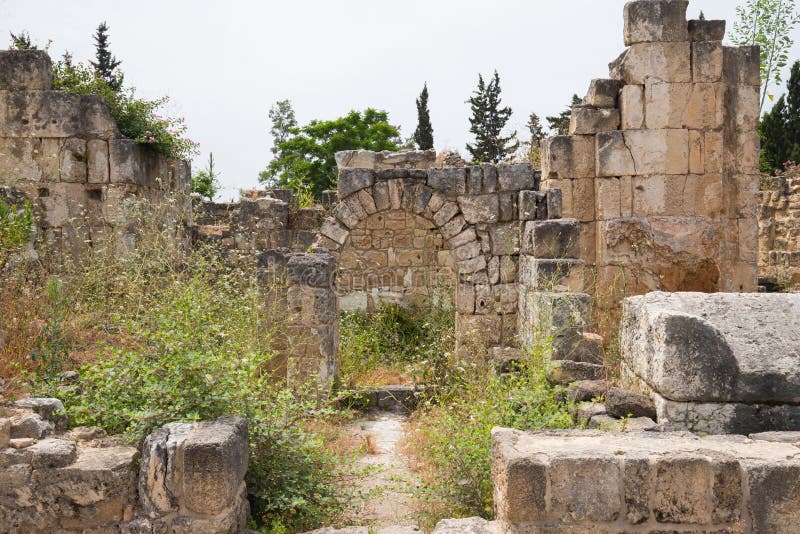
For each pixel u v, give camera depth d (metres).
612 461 3.31
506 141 32.69
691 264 10.19
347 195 9.82
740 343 4.29
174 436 3.74
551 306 6.53
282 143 36.56
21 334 5.66
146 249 8.22
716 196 10.15
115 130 10.13
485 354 8.95
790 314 4.47
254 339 6.59
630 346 5.14
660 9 9.97
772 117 24.95
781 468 3.27
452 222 9.88
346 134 35.66
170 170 11.86
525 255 9.02
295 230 13.86
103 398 4.32
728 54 10.14
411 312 13.08
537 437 3.73
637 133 10.12
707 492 3.30
